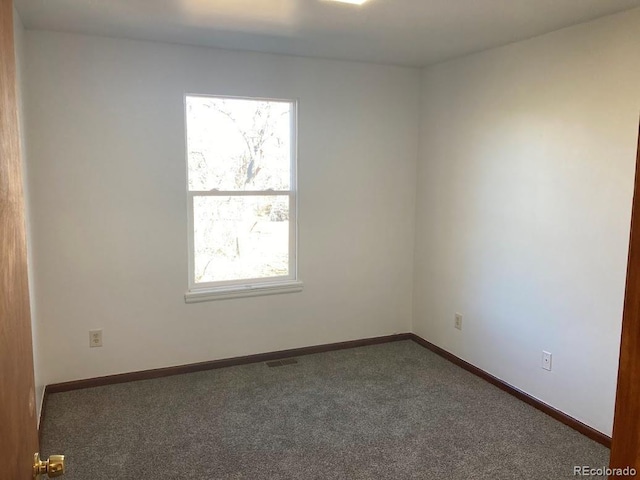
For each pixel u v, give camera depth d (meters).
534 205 3.14
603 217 2.70
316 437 2.81
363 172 4.10
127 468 2.50
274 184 3.90
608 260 2.69
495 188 3.44
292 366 3.84
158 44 3.33
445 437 2.81
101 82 3.23
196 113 3.59
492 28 2.89
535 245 3.14
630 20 2.52
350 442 2.76
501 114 3.36
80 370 3.41
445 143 3.92
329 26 2.91
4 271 0.91
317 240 4.02
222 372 3.71
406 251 4.37
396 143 4.18
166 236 3.53
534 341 3.19
